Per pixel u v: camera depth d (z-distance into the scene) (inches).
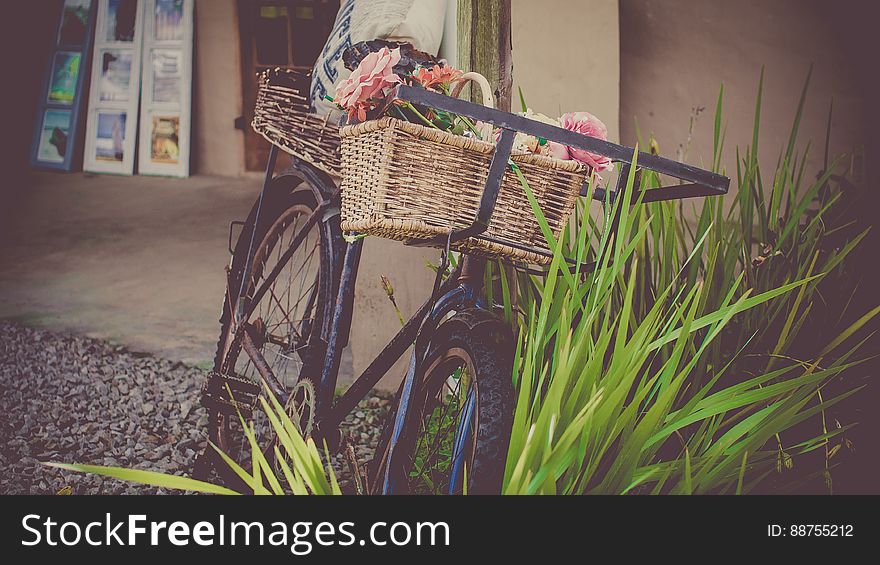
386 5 96.7
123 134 317.4
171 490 114.1
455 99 64.7
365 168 68.9
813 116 154.4
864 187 106.1
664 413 73.2
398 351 87.8
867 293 96.5
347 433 134.6
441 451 101.2
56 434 134.8
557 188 73.5
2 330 183.9
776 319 92.2
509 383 71.5
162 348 174.2
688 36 153.0
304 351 104.5
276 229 119.7
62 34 327.6
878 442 87.5
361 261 149.4
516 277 93.7
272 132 102.9
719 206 94.7
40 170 325.7
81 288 211.3
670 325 74.9
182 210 273.3
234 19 307.6
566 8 138.6
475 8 99.1
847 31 153.3
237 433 128.7
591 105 140.3
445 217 69.1
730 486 78.9
